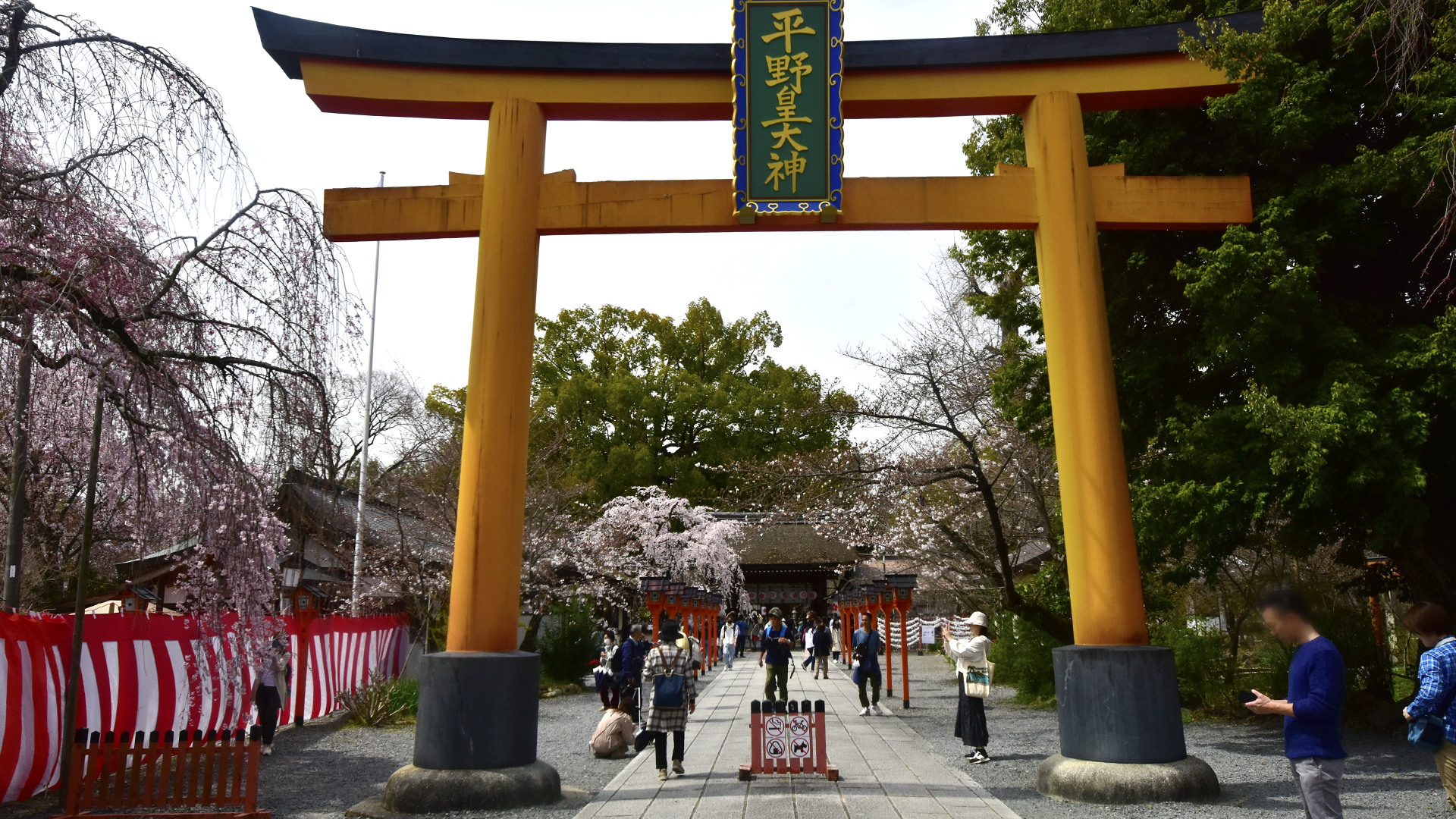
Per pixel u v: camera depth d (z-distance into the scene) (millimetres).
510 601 8555
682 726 9523
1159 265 12164
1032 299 14938
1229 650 17188
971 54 9430
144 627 9906
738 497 23250
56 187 6570
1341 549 13242
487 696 8047
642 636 14672
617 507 31875
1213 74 9578
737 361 46062
